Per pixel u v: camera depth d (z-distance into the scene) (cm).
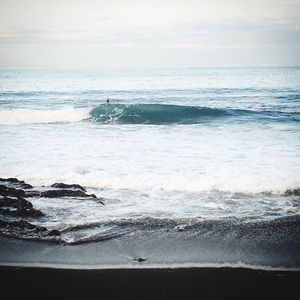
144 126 2117
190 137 1727
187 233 733
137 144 1576
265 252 664
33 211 823
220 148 1474
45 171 1180
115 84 6194
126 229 750
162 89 4712
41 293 540
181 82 6481
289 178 1074
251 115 2417
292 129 1908
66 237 721
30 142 1641
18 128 2052
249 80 6681
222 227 756
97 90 4684
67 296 531
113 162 1288
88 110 2459
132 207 889
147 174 1138
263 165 1218
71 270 611
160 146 1532
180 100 3450
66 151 1459
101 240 708
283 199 941
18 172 1183
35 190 991
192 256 654
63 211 855
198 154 1381
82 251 671
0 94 4150
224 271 606
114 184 1067
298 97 3528
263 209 867
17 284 568
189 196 968
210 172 1150
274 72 10869
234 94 3912
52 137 1762
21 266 624
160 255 657
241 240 704
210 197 959
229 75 9281
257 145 1521
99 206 891
